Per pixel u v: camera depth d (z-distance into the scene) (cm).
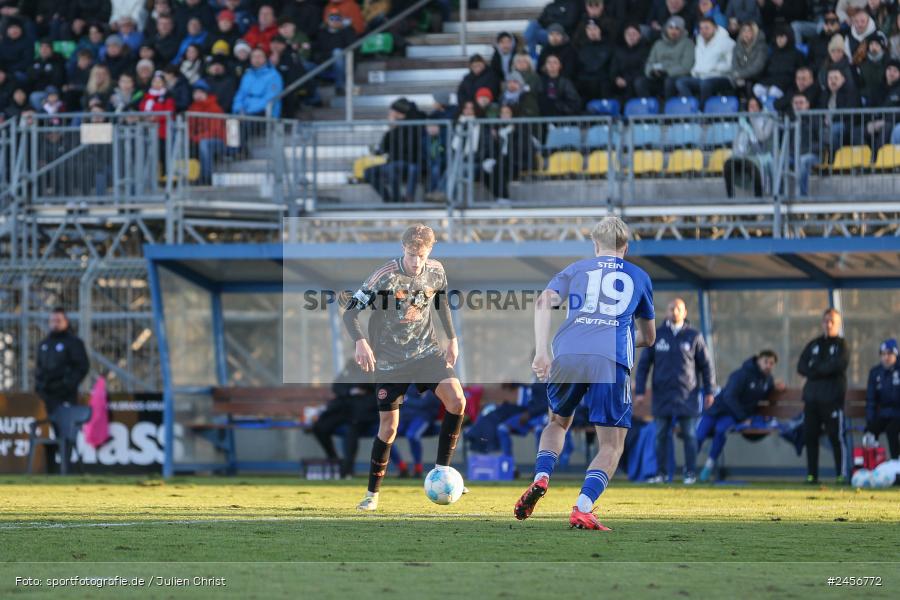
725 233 5438
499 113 5784
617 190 5488
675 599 1589
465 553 2058
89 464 5150
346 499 3431
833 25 5691
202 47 6694
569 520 2522
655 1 6234
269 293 5291
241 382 5331
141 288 5406
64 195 5741
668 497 3616
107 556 2008
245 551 2072
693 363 4519
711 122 5484
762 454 5003
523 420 4803
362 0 7188
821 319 5044
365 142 6259
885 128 5316
